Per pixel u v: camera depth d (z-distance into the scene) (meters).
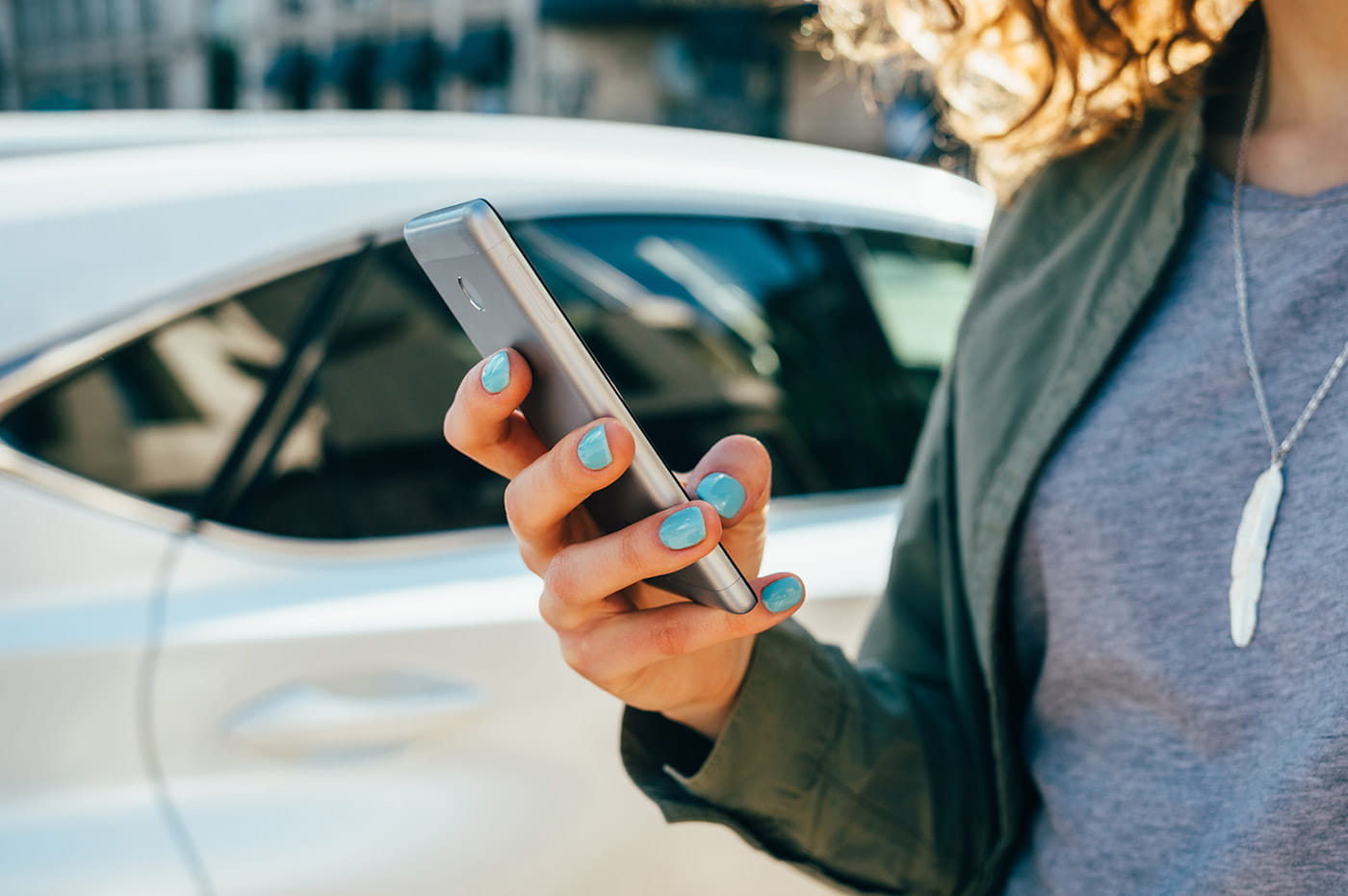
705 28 14.15
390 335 1.57
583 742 1.50
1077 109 0.86
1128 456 0.74
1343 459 0.65
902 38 0.97
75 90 18.44
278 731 1.39
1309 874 0.63
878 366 1.92
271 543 1.47
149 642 1.37
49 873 1.28
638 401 1.70
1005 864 0.85
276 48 17.39
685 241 1.79
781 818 0.81
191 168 1.54
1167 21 0.82
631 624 0.67
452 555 1.55
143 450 1.42
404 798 1.42
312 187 1.56
